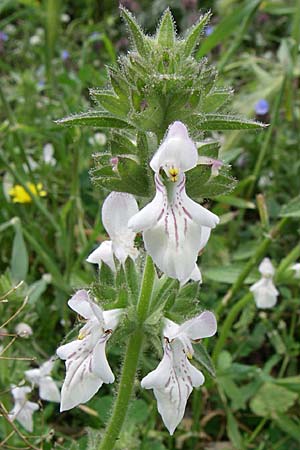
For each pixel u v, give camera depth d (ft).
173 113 0.33
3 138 0.76
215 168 0.33
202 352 0.36
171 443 0.54
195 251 0.30
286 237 0.71
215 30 0.71
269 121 0.80
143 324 0.36
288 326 0.66
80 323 0.36
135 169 0.33
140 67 0.33
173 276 0.30
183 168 0.32
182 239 0.30
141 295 0.36
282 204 0.78
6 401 0.48
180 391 0.33
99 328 0.35
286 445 0.55
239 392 0.54
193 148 0.32
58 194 0.75
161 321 0.36
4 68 0.99
